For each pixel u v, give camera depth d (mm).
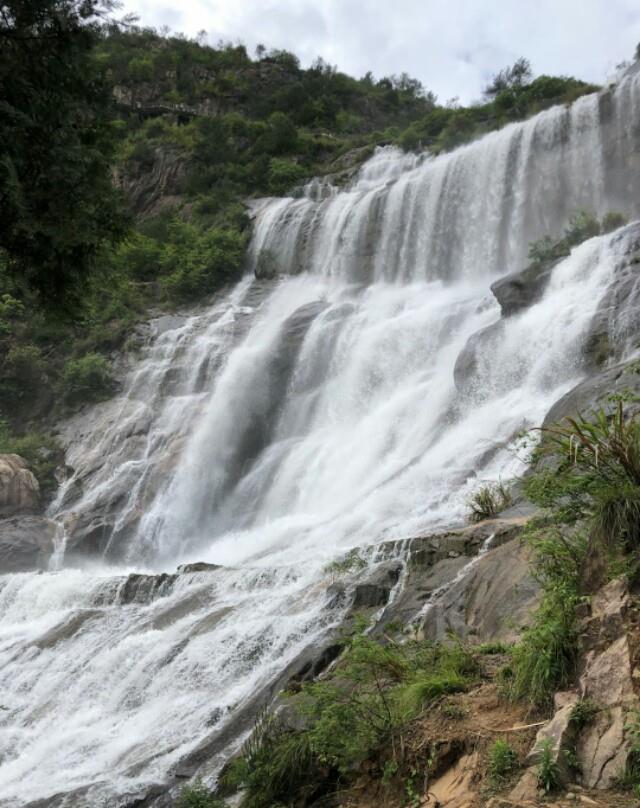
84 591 17781
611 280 19891
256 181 56250
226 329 36531
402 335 29156
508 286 22844
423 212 37750
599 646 5902
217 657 11781
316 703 7285
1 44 10125
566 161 33219
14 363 37156
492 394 20516
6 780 10570
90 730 11438
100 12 10312
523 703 6164
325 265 41125
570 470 7633
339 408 29109
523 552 8836
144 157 61594
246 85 85312
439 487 16766
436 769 5941
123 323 39438
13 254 10570
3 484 28969
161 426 32281
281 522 23062
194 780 8578
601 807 4793
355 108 82938
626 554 6422
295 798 6770
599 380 14555
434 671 7297
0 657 15055
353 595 11375
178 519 28359
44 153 10062
